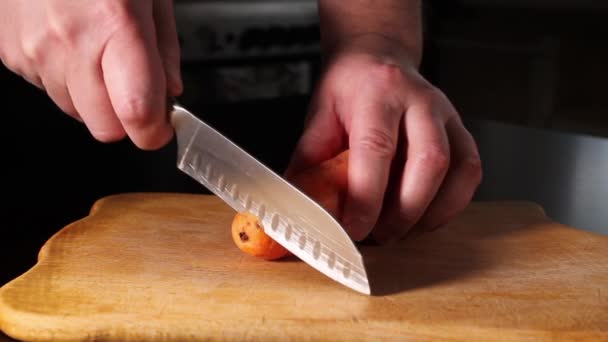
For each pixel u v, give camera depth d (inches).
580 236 31.2
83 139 38.3
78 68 26.5
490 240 30.9
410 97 29.9
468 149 30.2
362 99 29.6
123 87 25.4
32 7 27.0
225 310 25.8
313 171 29.2
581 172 37.2
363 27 33.5
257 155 36.2
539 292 27.2
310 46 50.2
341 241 26.8
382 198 28.3
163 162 37.4
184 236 30.4
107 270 27.8
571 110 54.6
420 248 30.2
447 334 25.1
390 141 28.5
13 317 25.4
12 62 28.6
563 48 53.6
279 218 27.6
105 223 31.1
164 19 27.3
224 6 46.3
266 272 28.0
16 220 32.2
